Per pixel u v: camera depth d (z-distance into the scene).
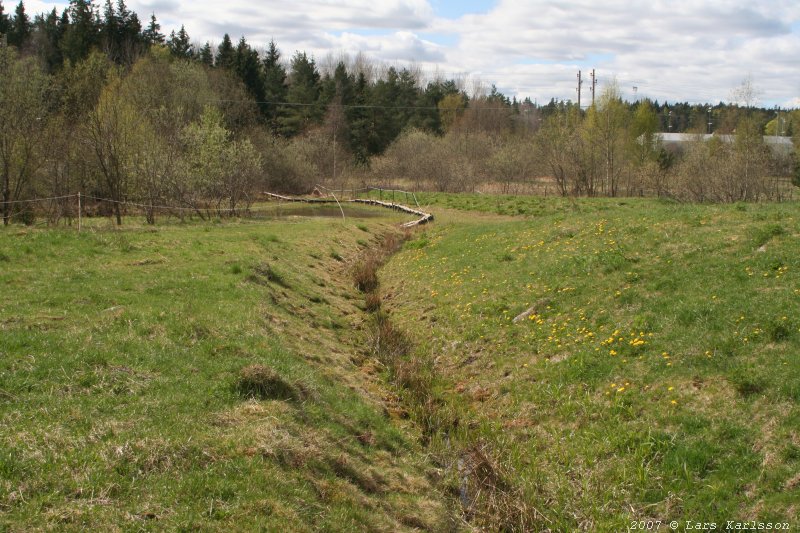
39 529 5.84
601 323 13.56
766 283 12.74
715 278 13.69
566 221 22.95
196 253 18.77
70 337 10.38
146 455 7.30
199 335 11.62
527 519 8.70
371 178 70.19
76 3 76.69
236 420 8.64
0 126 26.75
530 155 62.50
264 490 7.22
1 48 28.61
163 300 13.41
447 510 9.10
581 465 9.54
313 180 63.62
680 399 10.09
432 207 45.88
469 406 12.35
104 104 33.66
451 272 20.59
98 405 8.37
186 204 33.47
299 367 11.38
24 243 17.12
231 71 71.06
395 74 98.19
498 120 94.62
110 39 74.56
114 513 6.27
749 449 8.53
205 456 7.57
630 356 11.86
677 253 15.69
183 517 6.43
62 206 28.50
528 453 10.29
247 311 13.52
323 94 80.88
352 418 10.56
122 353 10.12
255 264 17.91
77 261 16.20
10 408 7.93
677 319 12.42
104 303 12.70
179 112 38.78
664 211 20.47
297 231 28.64
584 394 11.24
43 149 29.30
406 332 16.75
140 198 33.78
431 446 11.06
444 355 14.80
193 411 8.64
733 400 9.61
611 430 9.97
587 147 55.53
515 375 12.80
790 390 9.18
